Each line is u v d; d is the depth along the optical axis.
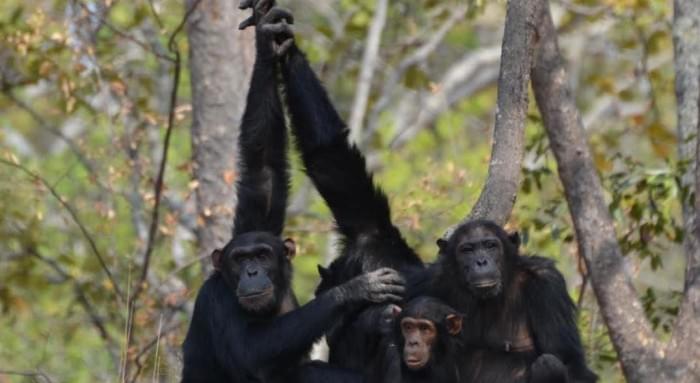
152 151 30.78
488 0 27.61
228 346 16.72
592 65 40.12
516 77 16.44
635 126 28.78
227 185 24.22
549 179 26.83
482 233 16.03
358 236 17.73
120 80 27.44
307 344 16.22
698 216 15.79
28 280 27.62
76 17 27.05
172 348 24.16
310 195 33.62
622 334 16.58
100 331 26.61
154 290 26.31
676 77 20.16
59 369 26.77
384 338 16.44
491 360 16.12
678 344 15.73
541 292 16.12
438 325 15.82
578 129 18.14
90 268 26.80
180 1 30.27
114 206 26.88
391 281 16.14
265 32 17.27
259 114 17.70
